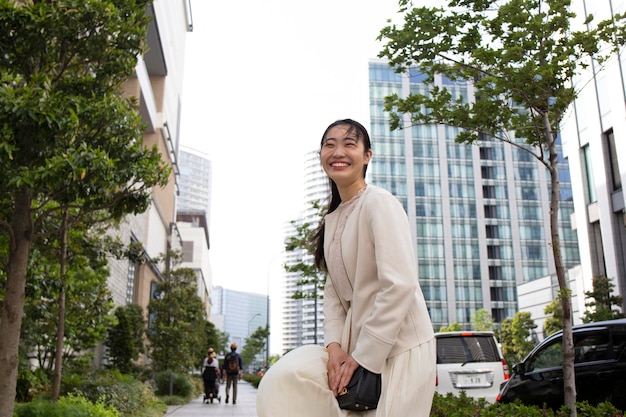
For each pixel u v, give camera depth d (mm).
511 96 6117
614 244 25359
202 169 189000
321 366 1619
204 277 78938
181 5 49562
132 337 20156
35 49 6777
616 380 6090
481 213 74125
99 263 11547
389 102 6703
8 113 5645
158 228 37812
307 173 76875
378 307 1540
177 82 47188
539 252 74438
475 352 8914
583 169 28469
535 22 5672
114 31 7078
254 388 34062
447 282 71188
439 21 6148
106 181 6492
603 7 24453
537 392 7000
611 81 25312
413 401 1520
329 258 1845
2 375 6223
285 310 99188
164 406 14508
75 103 6352
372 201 1694
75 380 11594
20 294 6551
